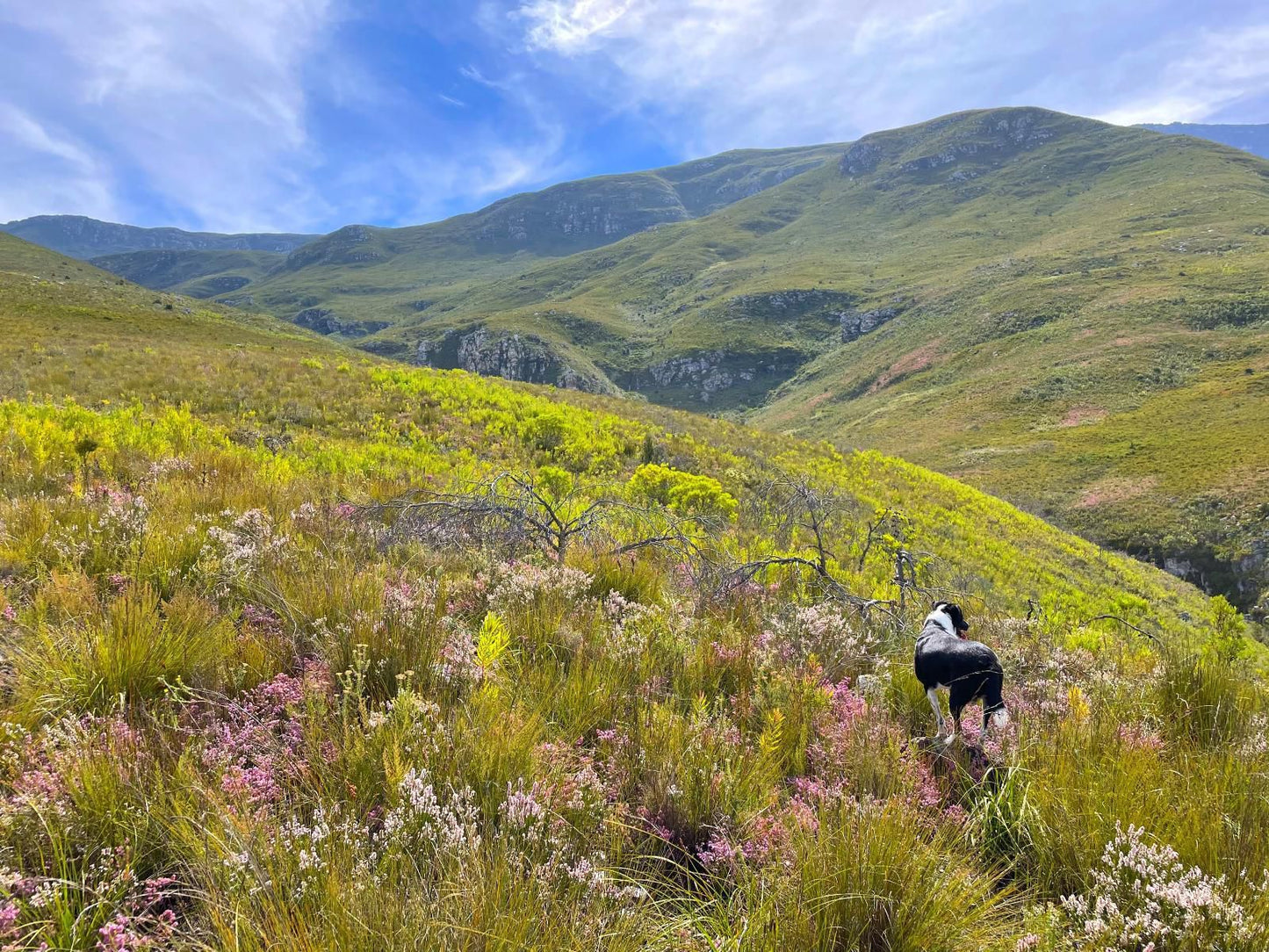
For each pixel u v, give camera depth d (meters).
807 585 7.08
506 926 1.84
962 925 2.22
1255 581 52.78
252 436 12.47
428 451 13.97
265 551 4.94
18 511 5.15
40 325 39.12
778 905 2.23
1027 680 4.92
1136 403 99.25
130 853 2.08
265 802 2.42
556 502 8.14
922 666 3.84
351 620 3.79
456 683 3.42
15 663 3.03
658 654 4.34
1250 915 2.20
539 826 2.36
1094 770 3.09
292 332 108.25
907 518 18.50
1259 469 63.69
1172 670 4.50
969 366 148.75
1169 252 168.88
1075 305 151.25
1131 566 31.22
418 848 2.21
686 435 23.14
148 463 8.16
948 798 3.22
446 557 5.91
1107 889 2.40
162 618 3.74
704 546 8.68
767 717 3.52
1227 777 3.01
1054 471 81.75
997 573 17.31
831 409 171.38
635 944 2.01
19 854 2.02
